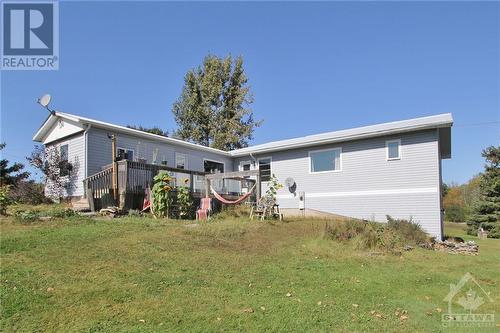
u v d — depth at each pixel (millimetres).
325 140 18250
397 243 11688
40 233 8680
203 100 37094
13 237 8109
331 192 18328
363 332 4930
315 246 10328
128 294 5664
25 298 5172
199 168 21266
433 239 13695
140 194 14406
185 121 37469
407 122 16938
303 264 8570
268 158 21250
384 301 6371
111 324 4703
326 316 5430
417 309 6055
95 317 4848
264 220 13484
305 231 12234
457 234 25109
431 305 6320
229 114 37625
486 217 26703
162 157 19203
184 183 15992
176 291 6004
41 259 6844
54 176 16922
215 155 22312
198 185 16906
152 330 4605
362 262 9258
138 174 14422
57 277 6055
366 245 10922
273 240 10734
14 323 4559
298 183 19672
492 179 29734
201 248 8898
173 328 4707
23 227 9406
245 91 37656
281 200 20219
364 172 17312
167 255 7945
